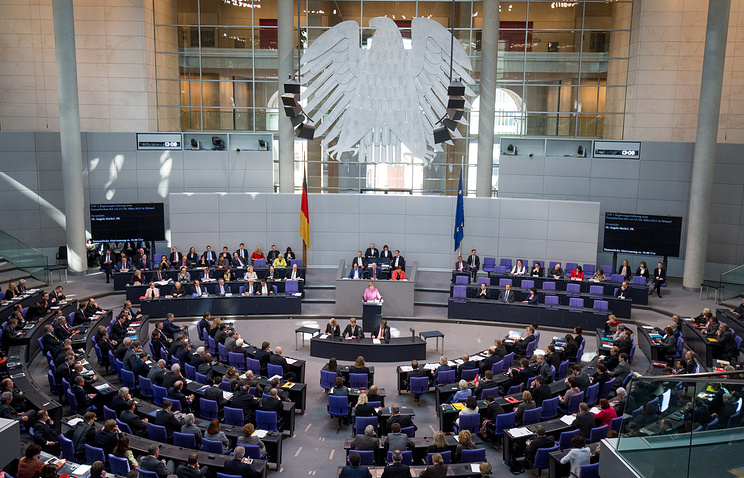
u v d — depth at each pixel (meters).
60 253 25.20
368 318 18.98
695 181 22.66
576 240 24.36
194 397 12.85
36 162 25.48
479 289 21.45
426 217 25.78
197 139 27.31
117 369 14.70
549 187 26.17
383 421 12.20
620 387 13.06
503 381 13.83
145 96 26.98
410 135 24.56
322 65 24.36
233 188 26.80
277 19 27.28
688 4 25.50
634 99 26.47
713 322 16.41
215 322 16.88
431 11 26.84
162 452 9.99
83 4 26.34
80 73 26.69
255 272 23.09
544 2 26.62
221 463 9.79
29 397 11.97
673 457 6.43
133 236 24.27
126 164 26.12
